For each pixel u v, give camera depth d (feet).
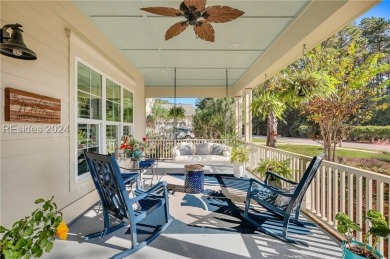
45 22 8.06
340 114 15.60
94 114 12.28
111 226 8.91
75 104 9.98
